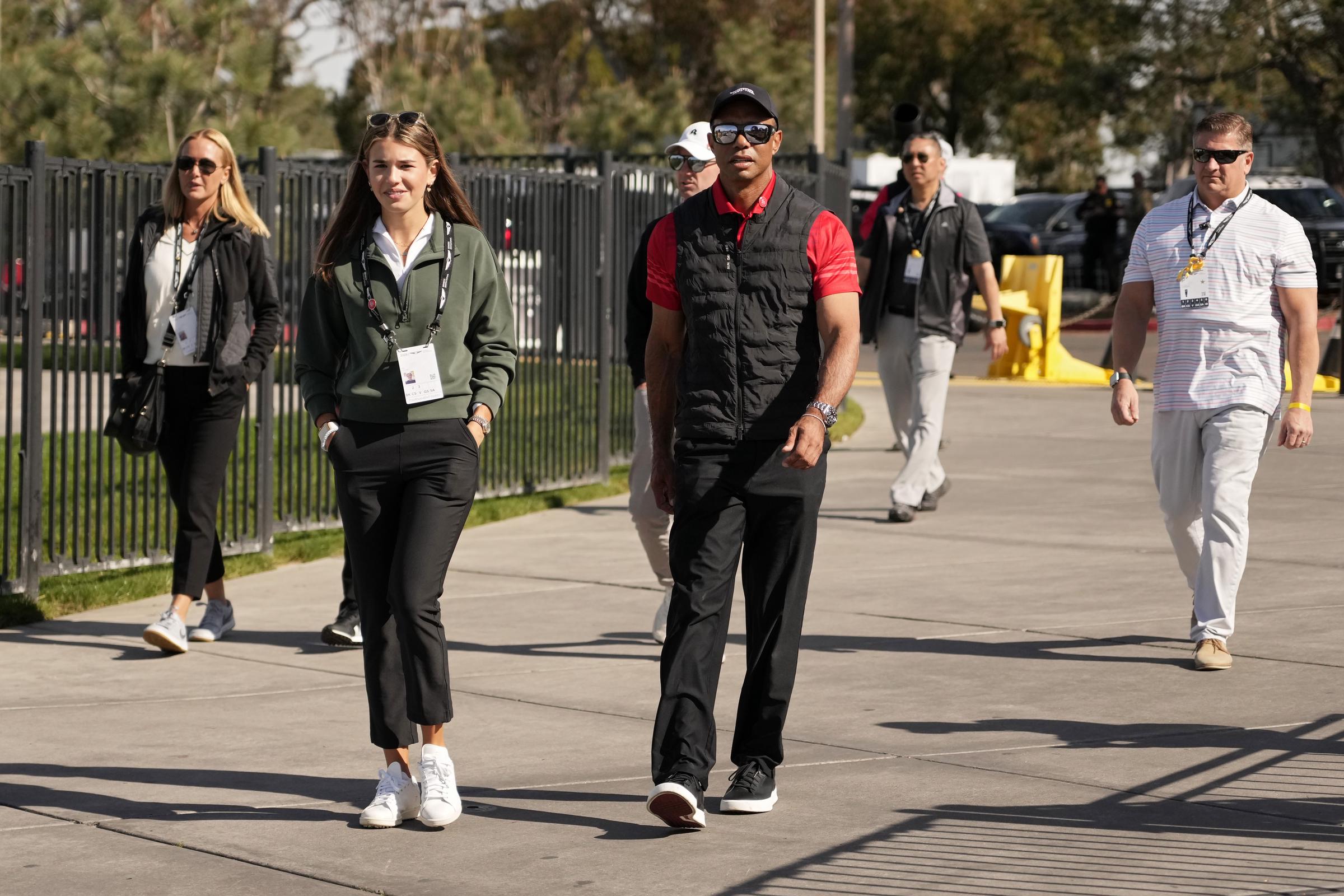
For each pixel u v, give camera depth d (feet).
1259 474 60.23
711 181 35.70
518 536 51.83
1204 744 28.99
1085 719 30.73
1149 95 196.65
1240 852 23.53
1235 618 37.88
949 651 36.19
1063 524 52.29
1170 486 34.78
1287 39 182.39
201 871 23.43
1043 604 40.83
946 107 282.97
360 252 25.73
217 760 28.89
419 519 25.27
